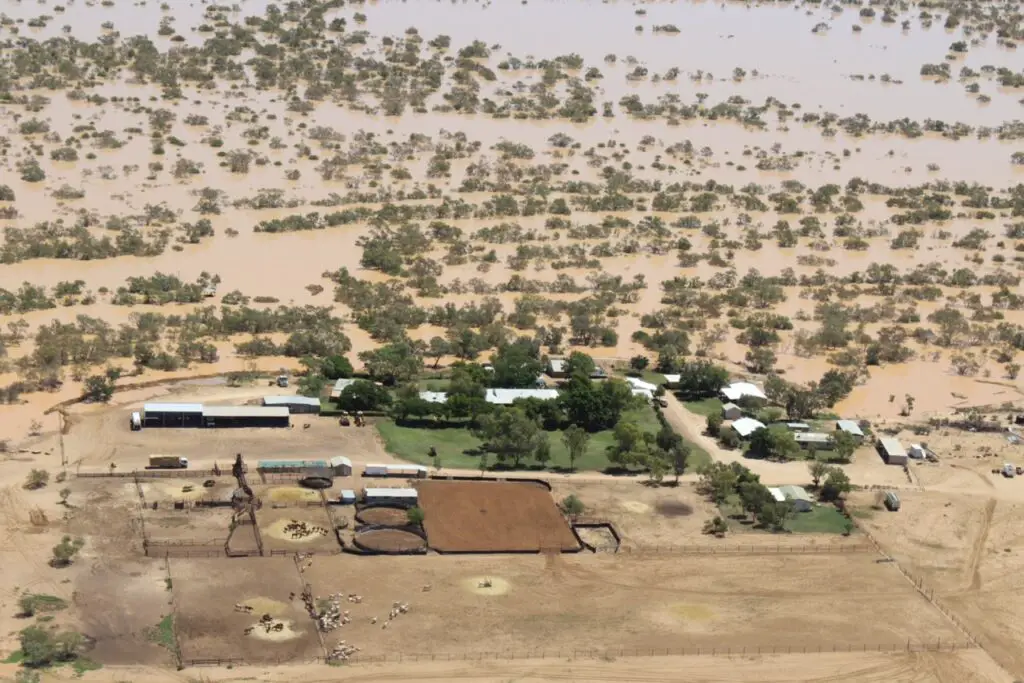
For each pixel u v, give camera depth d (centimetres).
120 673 19350
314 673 19788
